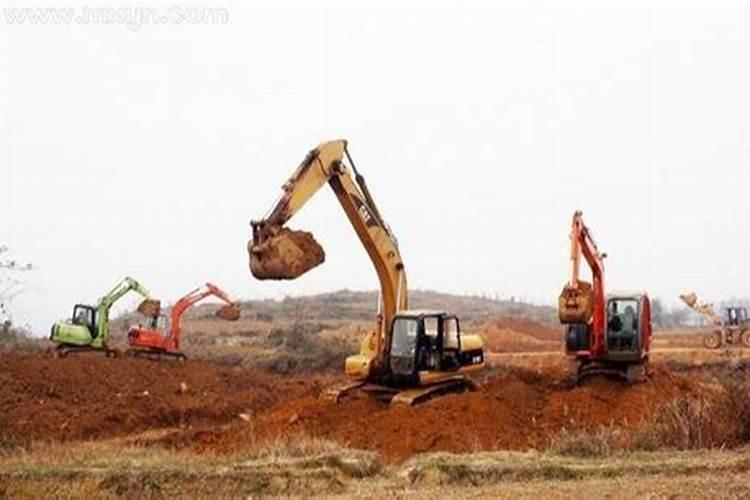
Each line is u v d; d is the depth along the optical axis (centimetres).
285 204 2016
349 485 1302
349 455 1444
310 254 2002
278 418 2125
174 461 1458
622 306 2295
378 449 1772
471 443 1758
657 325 9444
